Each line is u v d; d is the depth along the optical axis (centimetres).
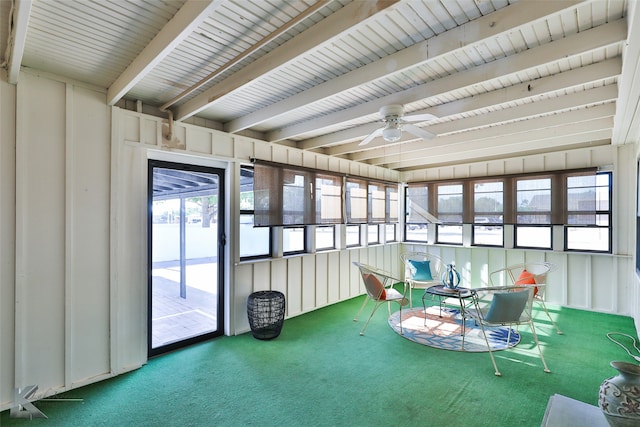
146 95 318
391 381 286
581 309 498
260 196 416
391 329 418
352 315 479
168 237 365
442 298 571
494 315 312
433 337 388
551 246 533
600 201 487
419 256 641
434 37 214
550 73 262
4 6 183
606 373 297
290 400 257
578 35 207
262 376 295
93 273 289
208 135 377
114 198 301
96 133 291
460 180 612
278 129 430
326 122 372
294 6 186
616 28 193
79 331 281
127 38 218
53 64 254
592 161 490
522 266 473
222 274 403
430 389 273
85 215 285
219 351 350
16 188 250
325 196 508
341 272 564
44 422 231
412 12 189
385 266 670
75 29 207
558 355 336
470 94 305
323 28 195
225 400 257
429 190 653
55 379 267
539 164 535
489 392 267
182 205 374
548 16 171
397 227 710
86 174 285
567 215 503
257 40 222
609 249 485
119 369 302
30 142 257
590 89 288
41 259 262
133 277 317
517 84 281
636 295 405
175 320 372
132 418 235
